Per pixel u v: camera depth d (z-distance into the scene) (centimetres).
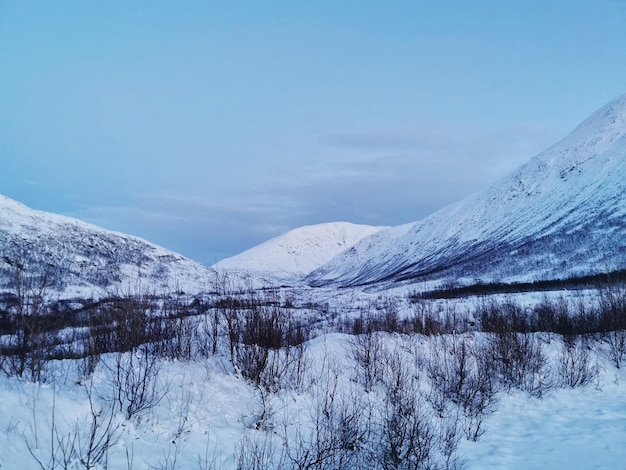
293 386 1250
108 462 686
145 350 1171
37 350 890
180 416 894
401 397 1227
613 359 2109
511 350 1848
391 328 2262
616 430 1326
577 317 2517
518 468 1069
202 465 770
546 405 1616
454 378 1567
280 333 1330
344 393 1294
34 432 650
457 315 3123
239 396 1098
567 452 1168
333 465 894
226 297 1473
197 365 1207
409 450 977
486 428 1373
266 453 878
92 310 1177
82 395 830
